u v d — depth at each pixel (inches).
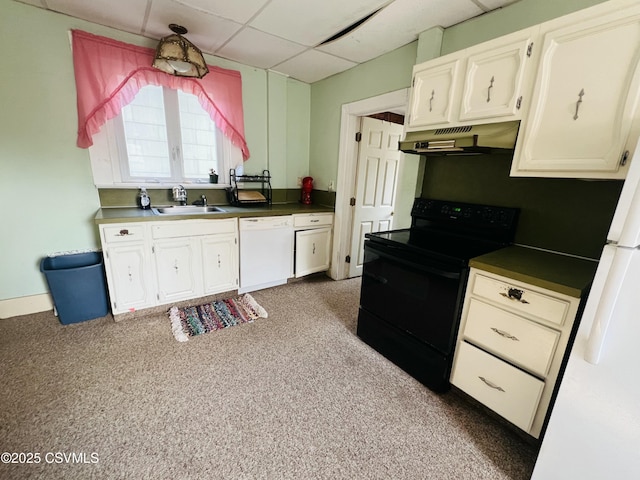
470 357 60.4
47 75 82.5
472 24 75.6
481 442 54.9
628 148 44.3
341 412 60.4
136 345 78.7
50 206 89.0
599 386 35.6
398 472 48.6
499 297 54.9
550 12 62.3
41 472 45.3
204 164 114.6
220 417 57.5
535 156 55.4
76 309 86.4
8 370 67.1
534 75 54.4
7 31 76.2
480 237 75.3
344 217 128.5
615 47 44.4
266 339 85.4
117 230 81.7
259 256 111.4
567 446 39.0
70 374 66.8
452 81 68.1
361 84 110.6
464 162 81.0
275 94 125.7
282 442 52.9
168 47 77.1
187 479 45.7
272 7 74.9
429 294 65.7
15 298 88.9
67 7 77.7
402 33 85.4
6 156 81.4
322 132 133.0
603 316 33.2
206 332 86.9
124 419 55.7
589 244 60.6
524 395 52.1
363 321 85.4
